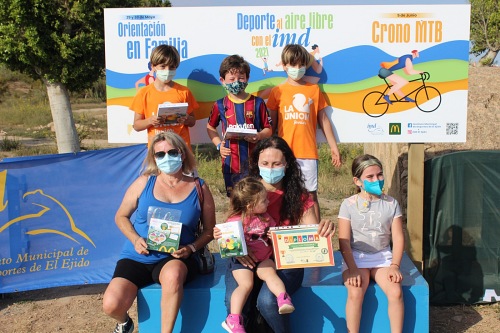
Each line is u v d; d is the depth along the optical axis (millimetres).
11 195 5621
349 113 5547
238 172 5172
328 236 4133
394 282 4234
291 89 5332
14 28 11211
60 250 5805
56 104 12250
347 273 4340
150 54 5574
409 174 5492
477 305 5570
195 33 5539
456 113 5500
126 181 5855
